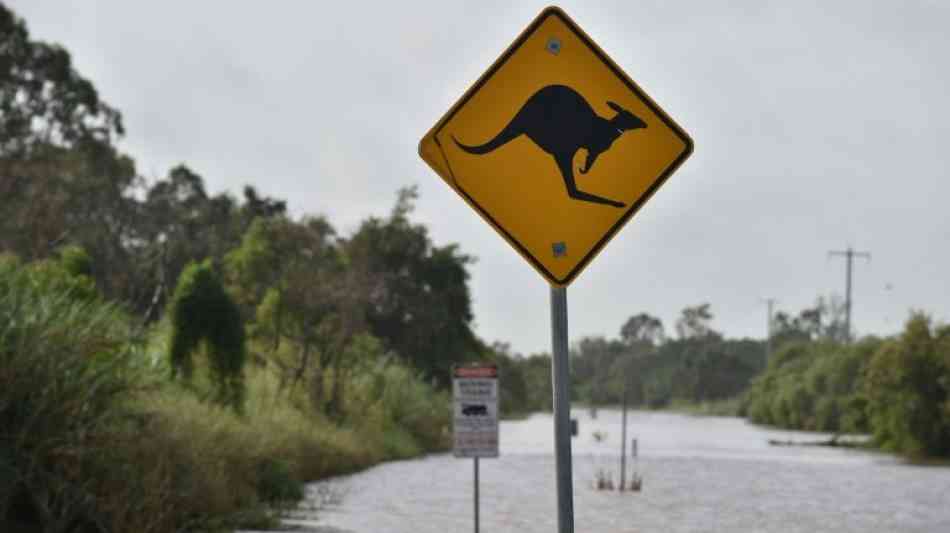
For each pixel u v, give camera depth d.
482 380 26.78
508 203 10.86
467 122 10.88
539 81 10.91
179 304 48.03
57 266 39.97
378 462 70.00
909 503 47.91
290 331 71.19
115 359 30.17
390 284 118.31
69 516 26.00
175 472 32.38
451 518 38.06
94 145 120.06
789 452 98.06
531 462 73.25
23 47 114.25
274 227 74.25
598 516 40.59
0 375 25.92
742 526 38.03
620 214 10.88
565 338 10.83
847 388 169.75
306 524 35.19
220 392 47.94
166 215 133.75
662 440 124.12
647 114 10.93
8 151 102.75
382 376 85.12
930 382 96.38
